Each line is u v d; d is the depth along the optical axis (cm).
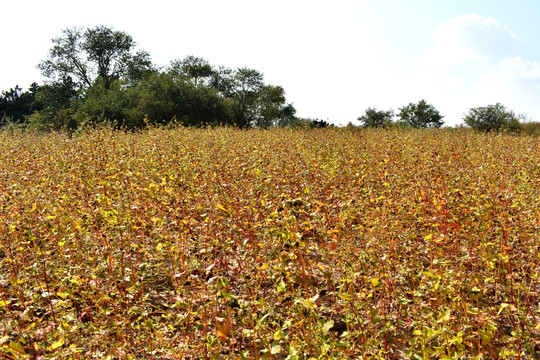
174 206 567
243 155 859
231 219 470
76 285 407
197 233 510
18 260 438
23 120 4953
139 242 500
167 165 752
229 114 4403
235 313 399
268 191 582
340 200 576
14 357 301
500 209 494
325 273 388
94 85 4269
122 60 4966
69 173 671
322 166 757
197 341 350
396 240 455
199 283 405
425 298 410
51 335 329
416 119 3981
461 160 862
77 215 482
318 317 359
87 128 1239
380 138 1357
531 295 438
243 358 305
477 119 2628
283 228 429
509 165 806
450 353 309
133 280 402
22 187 614
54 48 4662
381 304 383
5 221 465
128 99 3719
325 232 468
